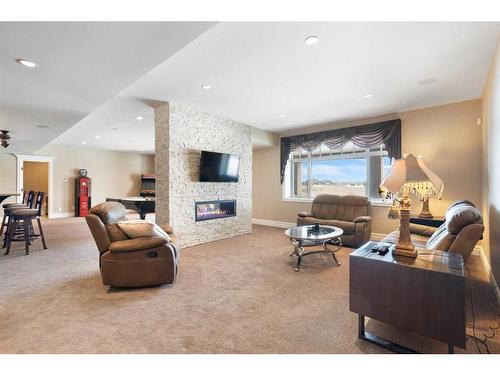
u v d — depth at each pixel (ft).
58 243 15.33
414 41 7.80
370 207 15.98
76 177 28.91
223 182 16.56
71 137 23.09
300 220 16.92
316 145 19.19
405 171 5.74
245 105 14.21
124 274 8.48
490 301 7.81
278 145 21.95
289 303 7.64
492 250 9.36
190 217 14.79
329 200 17.38
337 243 14.67
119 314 6.97
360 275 5.74
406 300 5.19
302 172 21.30
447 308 4.78
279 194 22.03
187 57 8.77
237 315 6.94
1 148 22.81
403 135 15.33
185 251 13.66
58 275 9.98
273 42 7.84
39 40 6.35
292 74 10.15
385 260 5.52
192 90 11.92
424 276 5.00
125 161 33.04
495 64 8.45
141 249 8.55
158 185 14.25
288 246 14.78
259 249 14.08
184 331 6.16
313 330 6.22
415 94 12.44
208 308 7.33
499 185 8.21
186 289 8.67
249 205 18.95
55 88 9.32
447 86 11.45
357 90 11.95
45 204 29.68
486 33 7.38
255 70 9.81
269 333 6.09
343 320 6.68
